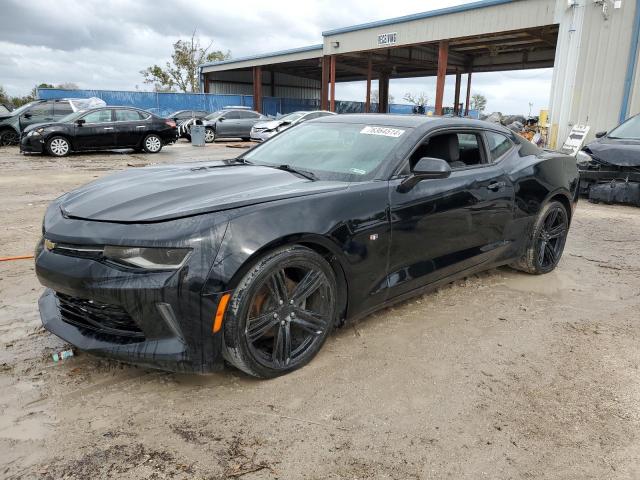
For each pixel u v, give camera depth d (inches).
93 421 92.4
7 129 705.6
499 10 711.1
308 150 145.1
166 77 2071.9
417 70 1467.8
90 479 78.0
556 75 540.7
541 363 120.2
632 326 143.0
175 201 104.4
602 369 118.2
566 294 167.5
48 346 119.9
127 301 93.2
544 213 174.7
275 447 87.0
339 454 85.9
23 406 96.0
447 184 137.9
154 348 95.4
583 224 277.7
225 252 94.3
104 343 99.6
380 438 90.5
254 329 102.1
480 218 149.1
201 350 95.5
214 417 94.7
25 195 322.3
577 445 90.6
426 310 150.0
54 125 572.7
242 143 855.7
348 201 114.3
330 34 1013.8
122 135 611.2
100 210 103.5
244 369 102.7
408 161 130.6
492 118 782.5
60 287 99.7
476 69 1338.6
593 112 514.9
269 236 98.4
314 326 113.5
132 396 100.6
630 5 476.4
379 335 132.0
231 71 1697.8
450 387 108.3
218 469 81.2
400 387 107.4
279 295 105.4
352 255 114.3
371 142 138.2
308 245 108.9
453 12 775.1
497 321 143.9
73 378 106.4
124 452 84.4
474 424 95.6
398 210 123.6
